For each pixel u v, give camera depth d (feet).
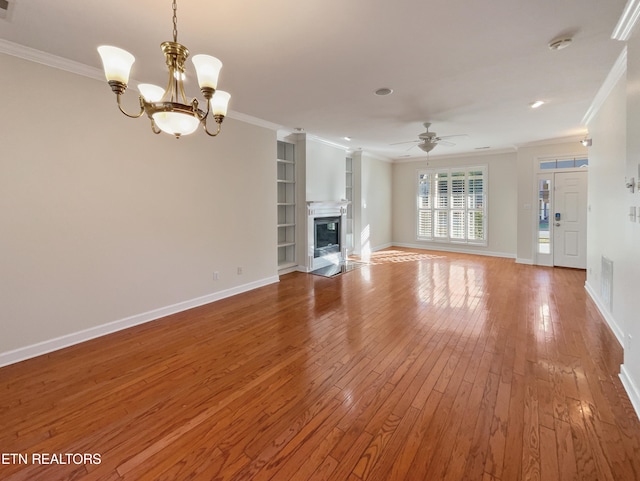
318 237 20.54
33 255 8.71
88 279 9.82
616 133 10.12
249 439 5.71
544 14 6.83
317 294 14.79
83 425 6.08
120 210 10.49
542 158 20.42
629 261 7.09
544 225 20.71
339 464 5.15
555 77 10.19
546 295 14.29
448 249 26.94
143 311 11.28
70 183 9.32
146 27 7.27
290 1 6.33
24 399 6.88
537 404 6.58
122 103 10.41
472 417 6.22
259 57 8.73
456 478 4.85
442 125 16.20
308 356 8.79
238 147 14.52
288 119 15.07
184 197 12.39
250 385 7.41
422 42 7.98
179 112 5.10
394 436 5.74
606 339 9.68
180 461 5.23
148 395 7.04
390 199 29.45
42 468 5.08
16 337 8.49
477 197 25.18
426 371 7.93
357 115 14.37
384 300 13.82
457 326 10.80
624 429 5.81
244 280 15.20
